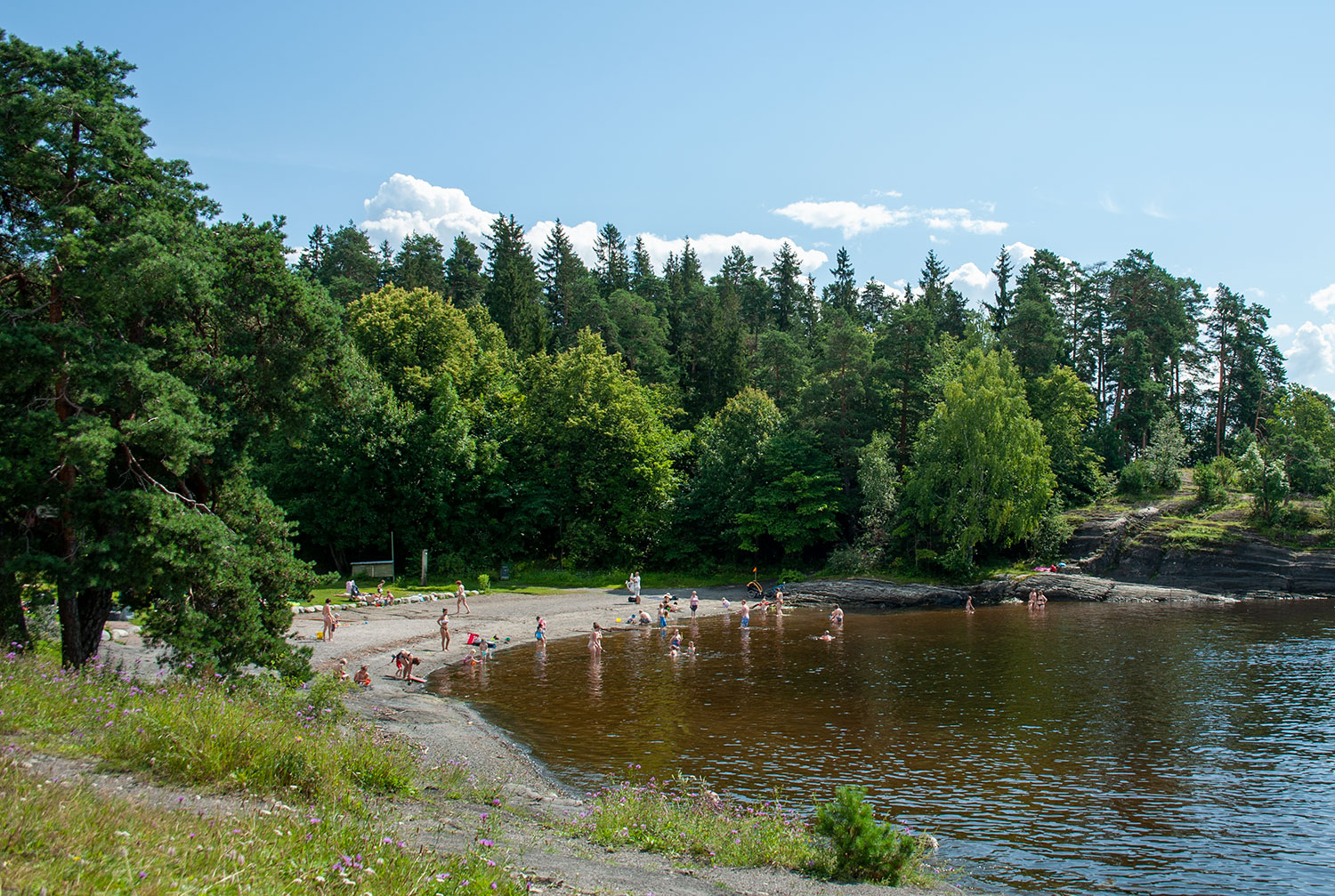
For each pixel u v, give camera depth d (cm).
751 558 6594
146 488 1808
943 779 1869
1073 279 9094
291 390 2172
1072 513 6481
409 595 4900
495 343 8150
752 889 1027
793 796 1734
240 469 2164
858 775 1894
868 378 6662
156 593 1847
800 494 6066
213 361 2006
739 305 11450
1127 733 2241
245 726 1064
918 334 6638
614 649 3725
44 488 1666
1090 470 6944
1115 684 2864
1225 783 1842
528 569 6194
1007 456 5631
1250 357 8512
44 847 587
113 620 3097
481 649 3416
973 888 1297
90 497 1700
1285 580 5653
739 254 13812
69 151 1700
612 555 6381
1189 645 3647
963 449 5856
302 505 5497
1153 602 5475
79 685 1212
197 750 972
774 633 4253
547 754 2056
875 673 3128
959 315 8894
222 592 1891
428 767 1548
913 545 6044
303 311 2136
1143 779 1873
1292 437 7206
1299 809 1683
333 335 2216
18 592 1681
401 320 6462
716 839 1247
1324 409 7369
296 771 1011
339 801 978
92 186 1725
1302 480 6675
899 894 1109
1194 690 2769
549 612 4641
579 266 12294
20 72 1725
